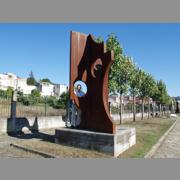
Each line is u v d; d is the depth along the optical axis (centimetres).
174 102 9344
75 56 1121
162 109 6241
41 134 1459
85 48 1143
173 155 1032
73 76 1115
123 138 1026
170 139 1546
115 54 1812
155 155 1017
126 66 2153
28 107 1897
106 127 1017
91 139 994
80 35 1138
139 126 2242
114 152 929
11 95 1530
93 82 1100
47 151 933
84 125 1111
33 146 1015
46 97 2022
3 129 1439
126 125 2275
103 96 1052
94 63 1112
